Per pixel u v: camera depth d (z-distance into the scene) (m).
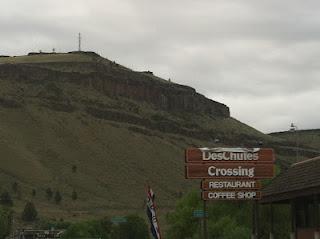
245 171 40.06
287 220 58.34
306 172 36.34
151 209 46.41
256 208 41.06
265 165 40.22
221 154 40.12
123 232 159.25
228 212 64.81
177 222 72.50
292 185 36.88
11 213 182.00
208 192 39.97
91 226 151.75
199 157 40.00
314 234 36.91
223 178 39.97
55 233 154.25
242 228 57.28
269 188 40.91
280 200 39.22
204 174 39.84
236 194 40.00
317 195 34.94
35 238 153.75
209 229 61.78
